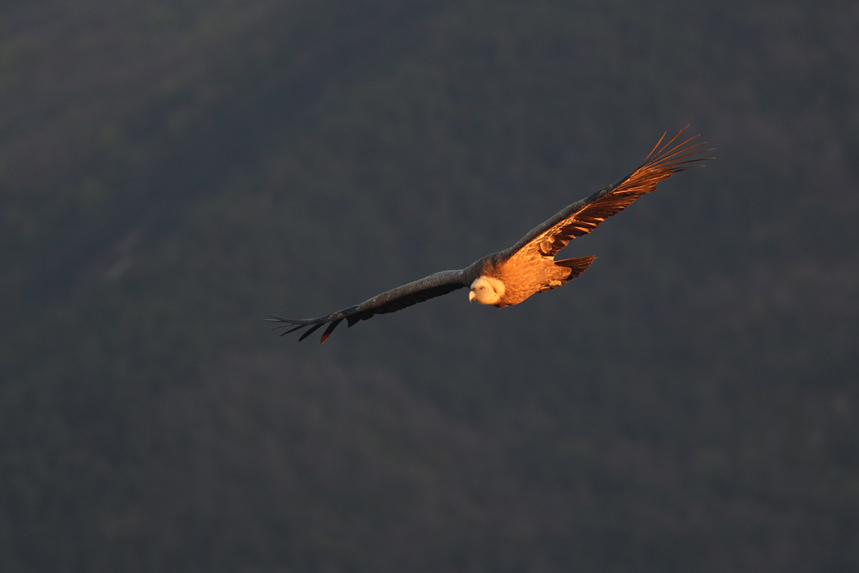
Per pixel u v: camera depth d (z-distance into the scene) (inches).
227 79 3339.1
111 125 3198.8
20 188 2972.4
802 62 3090.6
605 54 3189.0
